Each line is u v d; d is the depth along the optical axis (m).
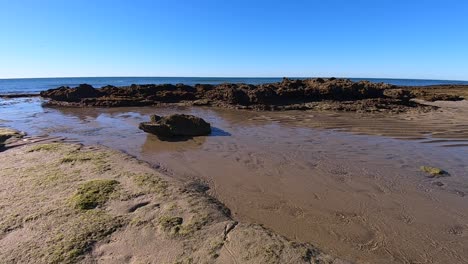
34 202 6.14
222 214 5.85
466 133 12.83
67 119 16.69
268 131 13.28
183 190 6.77
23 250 4.68
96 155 9.28
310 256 4.57
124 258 4.53
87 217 5.56
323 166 8.79
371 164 8.98
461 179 7.91
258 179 7.84
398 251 5.00
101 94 26.39
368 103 21.06
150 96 24.42
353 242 5.23
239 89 22.70
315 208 6.36
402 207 6.43
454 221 5.92
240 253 4.59
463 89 43.53
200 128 12.63
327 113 18.36
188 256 4.54
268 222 5.82
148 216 5.63
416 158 9.55
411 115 17.61
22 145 11.08
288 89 23.27
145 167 8.35
